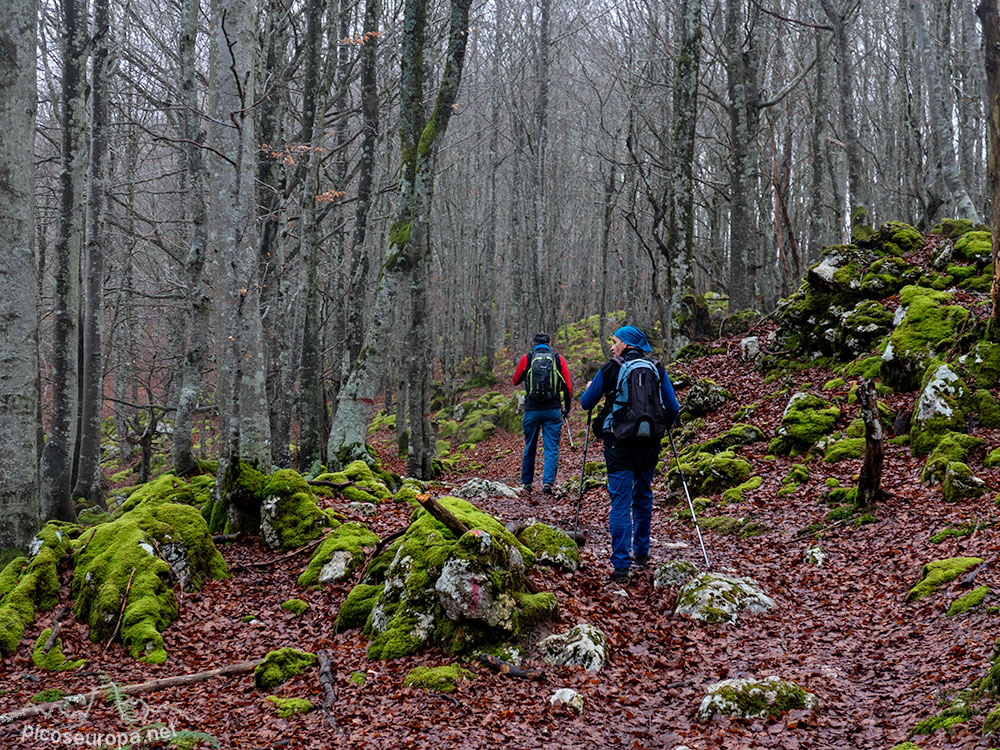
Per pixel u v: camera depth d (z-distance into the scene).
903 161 26.05
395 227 10.95
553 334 31.17
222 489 7.33
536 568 5.68
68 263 10.92
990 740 3.08
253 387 7.71
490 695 4.19
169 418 27.72
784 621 5.33
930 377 8.96
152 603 5.41
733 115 19.16
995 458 7.45
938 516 6.79
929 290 11.80
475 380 32.19
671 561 6.05
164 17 22.41
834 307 13.35
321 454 13.06
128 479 21.98
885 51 32.31
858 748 3.53
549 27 29.56
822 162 20.05
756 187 23.41
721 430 12.16
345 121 17.56
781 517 7.91
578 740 3.75
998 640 3.88
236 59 7.72
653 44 26.36
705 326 17.97
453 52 10.48
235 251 7.53
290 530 6.87
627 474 6.03
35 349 6.66
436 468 12.25
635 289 27.30
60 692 4.53
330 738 3.79
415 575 5.05
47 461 10.74
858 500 7.48
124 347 25.66
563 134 35.84
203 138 12.82
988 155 8.94
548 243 31.80
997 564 5.30
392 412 30.72
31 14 6.58
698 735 3.79
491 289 33.97
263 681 4.54
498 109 31.00
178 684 4.64
